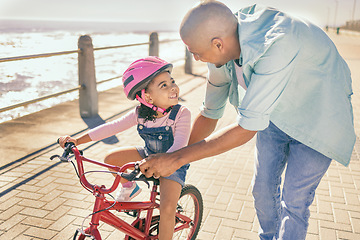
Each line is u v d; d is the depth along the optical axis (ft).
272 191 8.14
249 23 6.09
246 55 6.01
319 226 10.33
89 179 13.06
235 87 8.05
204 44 6.09
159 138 7.80
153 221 8.09
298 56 6.01
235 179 13.33
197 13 5.97
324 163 7.20
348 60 52.16
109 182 12.88
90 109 20.74
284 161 8.07
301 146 7.29
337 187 12.64
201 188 12.63
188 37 6.10
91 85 20.51
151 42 30.42
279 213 8.69
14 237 9.71
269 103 5.97
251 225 10.43
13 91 29.27
